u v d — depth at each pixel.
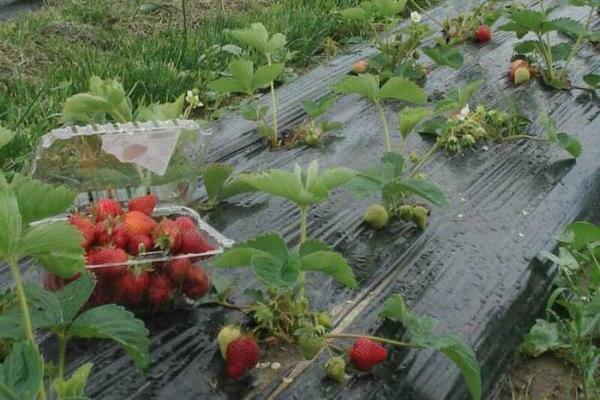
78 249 0.85
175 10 2.61
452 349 1.02
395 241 1.33
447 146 1.60
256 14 2.52
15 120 1.67
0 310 1.08
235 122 1.74
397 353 1.11
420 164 1.43
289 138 1.67
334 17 2.44
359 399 1.05
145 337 0.91
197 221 1.21
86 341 1.10
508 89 1.91
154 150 1.24
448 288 1.25
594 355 1.14
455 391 1.10
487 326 1.20
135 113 1.58
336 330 1.15
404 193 1.37
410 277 1.27
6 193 0.79
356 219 1.37
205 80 1.99
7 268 1.25
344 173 1.08
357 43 2.33
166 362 1.08
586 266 1.27
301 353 1.08
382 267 1.28
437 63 1.92
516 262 1.32
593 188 1.54
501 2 2.43
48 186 0.84
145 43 2.19
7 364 0.78
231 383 1.05
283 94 1.94
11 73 2.00
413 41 1.97
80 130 1.22
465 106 1.60
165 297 1.10
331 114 1.78
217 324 1.12
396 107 1.80
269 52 1.62
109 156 1.23
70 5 2.61
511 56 2.10
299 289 1.08
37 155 1.22
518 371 1.19
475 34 2.19
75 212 1.18
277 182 1.05
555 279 1.30
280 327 1.09
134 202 1.15
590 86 1.92
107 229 1.07
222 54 2.18
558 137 1.57
